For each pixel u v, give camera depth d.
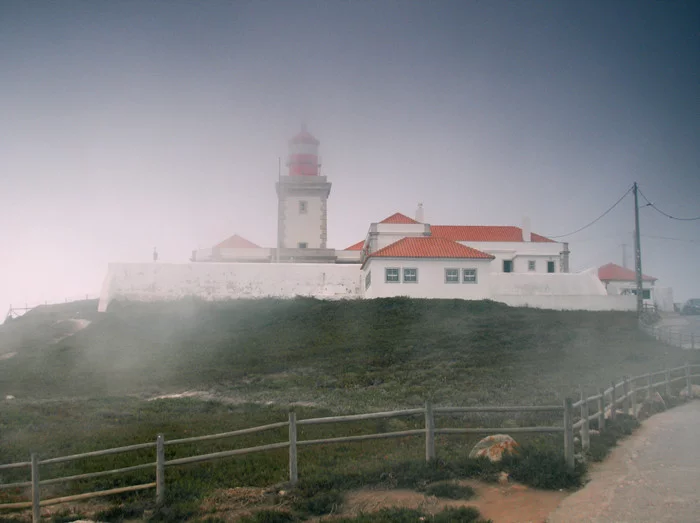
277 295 60.41
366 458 16.62
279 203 74.88
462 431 15.17
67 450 18.97
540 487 13.53
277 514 12.18
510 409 14.88
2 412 27.09
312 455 17.55
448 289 56.56
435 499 12.96
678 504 11.86
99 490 14.52
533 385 30.50
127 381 37.53
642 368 34.56
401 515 11.70
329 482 13.96
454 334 45.06
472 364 37.25
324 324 49.50
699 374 30.41
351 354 41.16
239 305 56.62
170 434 21.23
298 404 28.84
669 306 82.12
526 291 63.69
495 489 13.47
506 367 36.03
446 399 28.06
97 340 48.16
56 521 12.77
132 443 19.53
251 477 15.14
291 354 42.06
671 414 23.09
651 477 13.84
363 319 50.16
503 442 15.25
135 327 51.34
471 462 14.60
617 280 83.00
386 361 38.91
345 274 61.72
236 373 38.19
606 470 14.76
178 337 48.38
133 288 59.44
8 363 43.19
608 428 18.94
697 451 16.36
